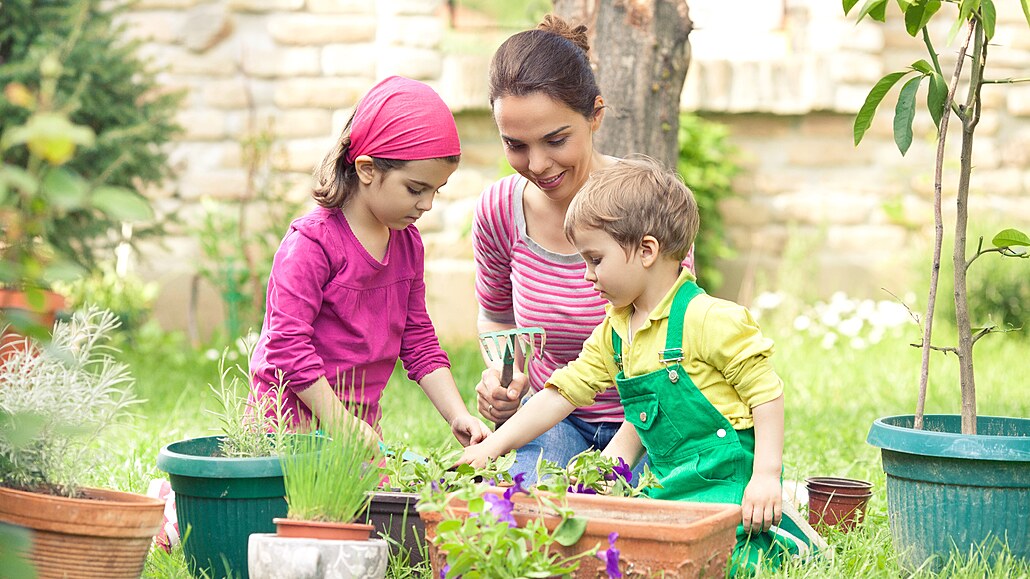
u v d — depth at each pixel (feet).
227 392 8.77
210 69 27.04
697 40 29.14
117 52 21.34
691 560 6.94
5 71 19.16
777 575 8.20
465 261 27.43
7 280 6.03
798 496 11.40
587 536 7.09
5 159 19.04
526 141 9.59
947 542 8.68
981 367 21.39
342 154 9.75
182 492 8.03
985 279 25.46
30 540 6.53
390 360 10.38
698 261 27.43
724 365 8.95
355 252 9.81
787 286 27.09
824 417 16.46
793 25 28.60
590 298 10.55
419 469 8.56
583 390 9.59
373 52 27.14
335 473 7.47
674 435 9.21
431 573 8.07
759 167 28.32
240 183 26.94
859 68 27.96
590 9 14.32
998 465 8.46
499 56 9.67
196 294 25.40
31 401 7.22
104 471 11.27
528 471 10.00
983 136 28.04
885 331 25.64
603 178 9.20
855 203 28.27
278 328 9.37
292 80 27.14
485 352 10.57
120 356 22.36
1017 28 27.81
